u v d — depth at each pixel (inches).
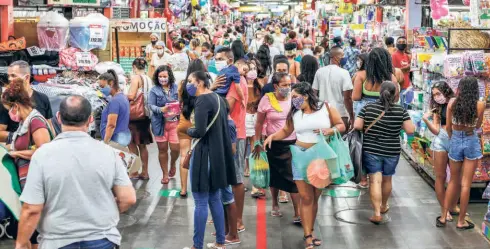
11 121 252.2
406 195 354.9
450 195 295.0
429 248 270.7
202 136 247.4
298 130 265.6
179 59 510.6
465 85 279.4
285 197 341.7
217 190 258.1
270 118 297.0
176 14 1018.7
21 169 211.9
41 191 157.5
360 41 716.7
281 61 328.5
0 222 268.1
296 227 300.2
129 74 567.2
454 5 585.3
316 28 1272.1
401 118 294.0
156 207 330.6
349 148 294.4
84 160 159.8
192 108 290.0
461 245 274.2
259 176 290.4
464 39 354.6
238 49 378.6
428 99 380.5
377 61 336.2
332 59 367.2
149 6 893.8
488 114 323.9
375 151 297.6
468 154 285.4
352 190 366.0
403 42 483.5
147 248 269.6
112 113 324.8
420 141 392.8
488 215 286.2
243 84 326.0
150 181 384.5
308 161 261.1
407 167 425.7
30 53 464.8
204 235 283.9
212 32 1243.8
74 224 158.6
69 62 469.4
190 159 254.5
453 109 282.8
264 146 285.7
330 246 273.9
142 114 373.1
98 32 471.8
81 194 158.9
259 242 278.4
